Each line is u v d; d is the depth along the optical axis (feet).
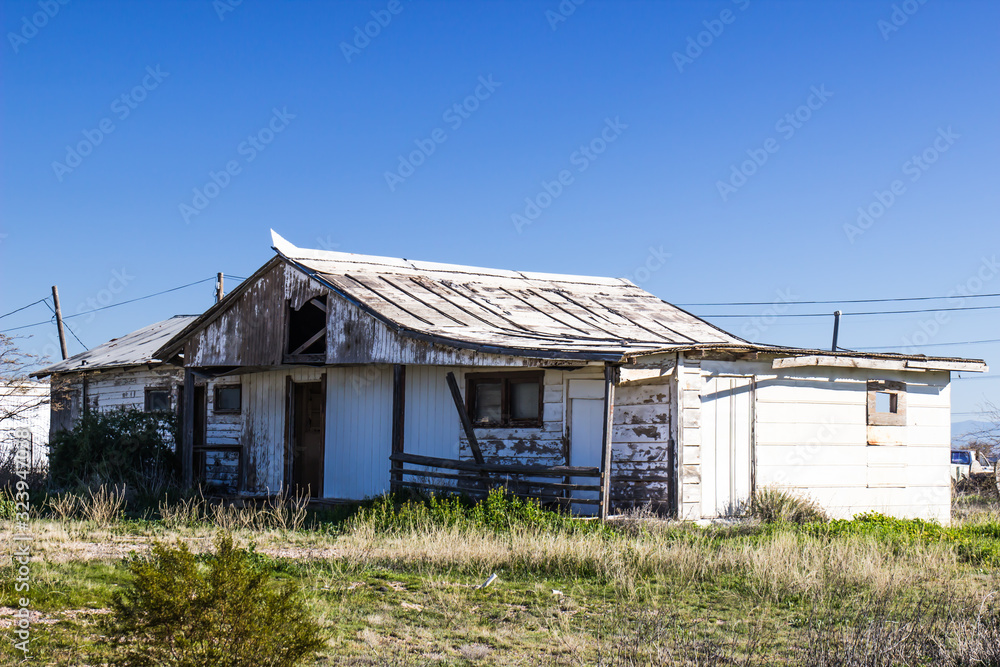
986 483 90.63
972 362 60.54
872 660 22.66
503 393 56.24
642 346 50.80
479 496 50.85
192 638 19.06
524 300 68.39
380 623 27.14
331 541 42.22
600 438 53.11
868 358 56.49
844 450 56.90
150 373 85.46
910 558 38.99
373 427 61.52
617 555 35.68
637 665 23.02
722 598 31.71
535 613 29.07
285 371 68.74
